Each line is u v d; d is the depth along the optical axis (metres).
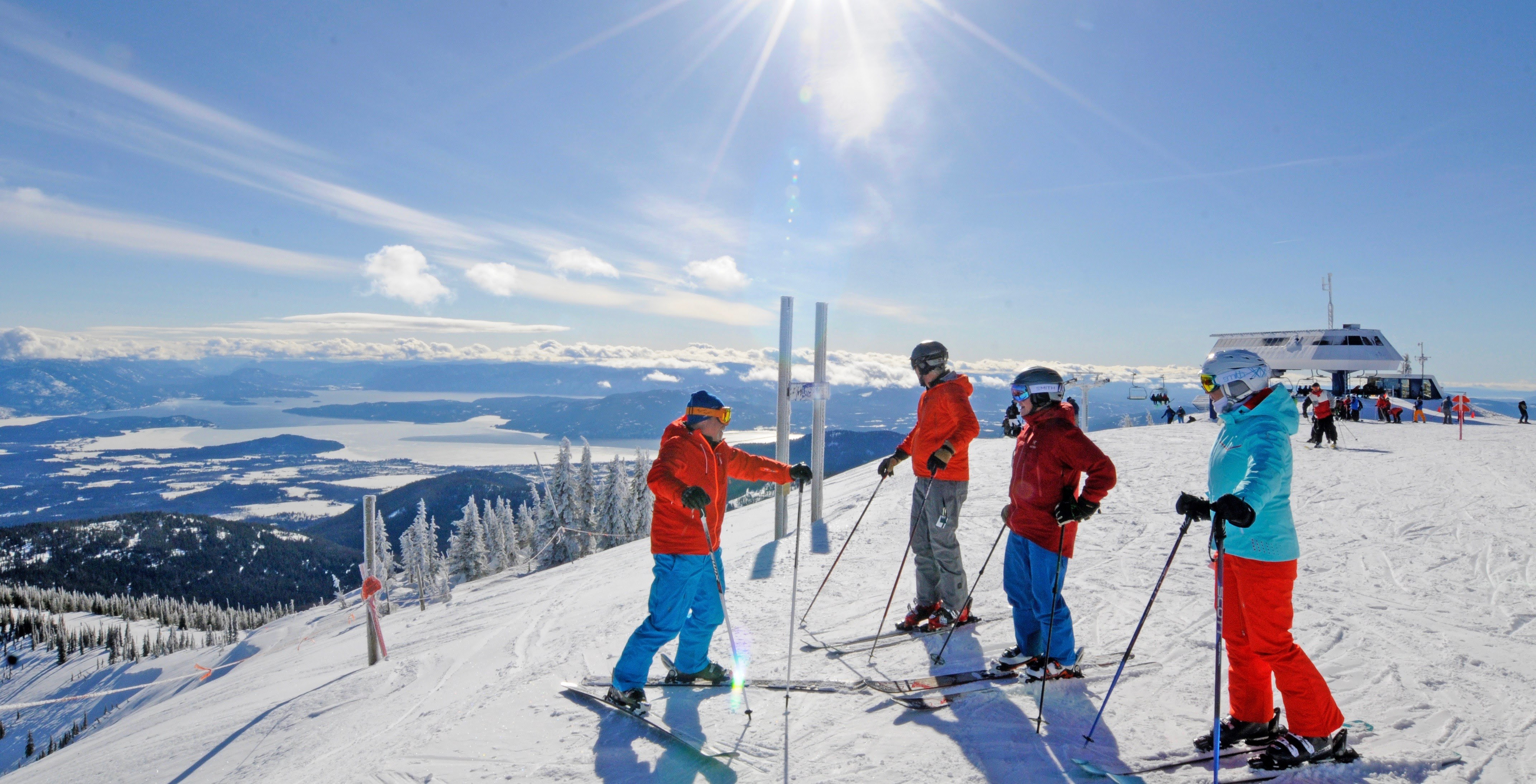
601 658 4.82
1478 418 39.88
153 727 8.25
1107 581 6.01
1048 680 3.82
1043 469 3.83
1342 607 5.22
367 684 6.51
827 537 8.66
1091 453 3.66
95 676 89.00
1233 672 3.13
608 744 3.41
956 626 4.77
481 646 6.84
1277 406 2.91
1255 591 2.93
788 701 3.27
